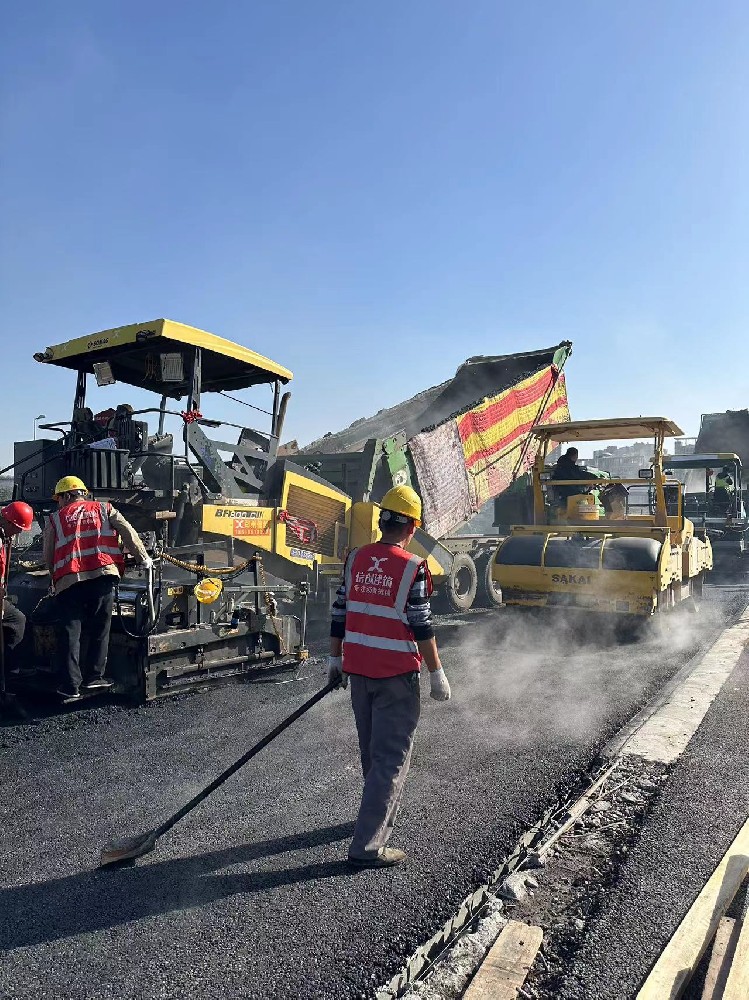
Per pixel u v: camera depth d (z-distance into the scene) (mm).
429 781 3863
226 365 7707
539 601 7984
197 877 2941
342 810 3549
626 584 7461
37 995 2264
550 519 9438
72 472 6855
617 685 5773
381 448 8898
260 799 3689
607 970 2322
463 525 10414
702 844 3121
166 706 5371
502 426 11328
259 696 5664
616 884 2830
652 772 3938
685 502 16344
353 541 8656
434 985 2283
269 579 7684
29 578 6328
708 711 4922
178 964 2398
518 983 2238
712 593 11484
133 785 3912
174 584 5703
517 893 2801
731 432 19938
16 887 2902
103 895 2826
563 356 12984
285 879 2910
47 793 3822
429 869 2967
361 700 3188
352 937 2525
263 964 2391
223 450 7223
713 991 2098
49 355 7367
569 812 3510
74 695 5191
